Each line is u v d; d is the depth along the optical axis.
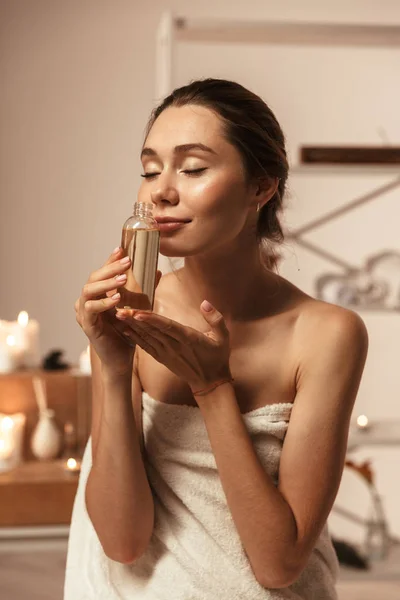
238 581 1.00
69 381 2.64
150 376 1.07
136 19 3.85
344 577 2.95
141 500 1.02
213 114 0.96
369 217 3.73
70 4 3.81
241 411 1.04
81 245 3.86
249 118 0.98
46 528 2.32
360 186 3.72
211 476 1.03
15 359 2.63
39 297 3.84
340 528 3.78
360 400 3.80
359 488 3.81
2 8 3.78
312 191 3.70
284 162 1.04
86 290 0.92
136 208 0.92
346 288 3.31
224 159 0.95
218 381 0.97
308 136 3.74
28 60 3.80
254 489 0.95
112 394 1.01
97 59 3.83
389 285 3.44
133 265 0.91
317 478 0.99
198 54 3.69
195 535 1.02
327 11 3.88
